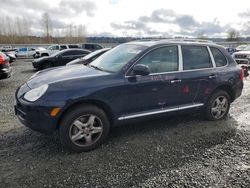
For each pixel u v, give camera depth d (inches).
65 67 181.2
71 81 139.3
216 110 198.2
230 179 118.6
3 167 124.4
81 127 140.2
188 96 178.5
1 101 253.8
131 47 175.0
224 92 197.9
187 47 179.2
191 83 176.4
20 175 118.0
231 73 198.4
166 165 130.0
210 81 185.9
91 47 898.1
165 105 169.3
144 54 158.7
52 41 2271.2
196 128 183.0
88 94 137.0
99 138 146.9
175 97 172.1
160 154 141.8
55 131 143.8
